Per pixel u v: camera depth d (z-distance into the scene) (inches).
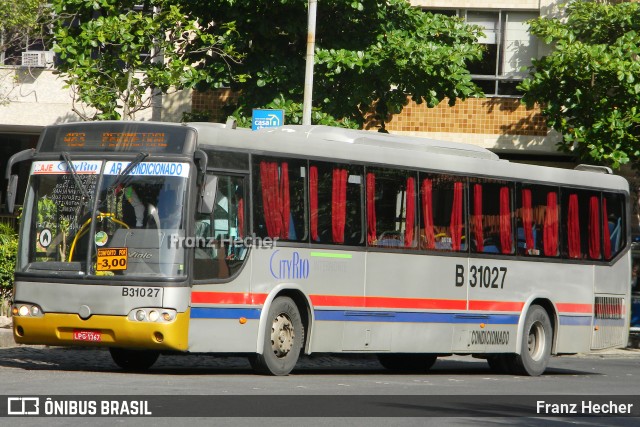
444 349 1029.2
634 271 1675.7
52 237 852.6
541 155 1860.2
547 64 1632.6
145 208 834.2
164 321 816.3
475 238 1059.3
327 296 928.3
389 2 1467.8
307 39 1342.3
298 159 911.7
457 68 1435.8
